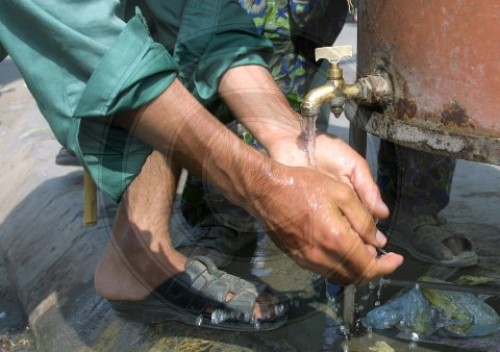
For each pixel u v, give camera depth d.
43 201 2.66
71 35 1.31
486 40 1.25
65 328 1.94
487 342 1.63
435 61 1.32
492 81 1.26
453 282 1.87
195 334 1.71
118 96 1.29
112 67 1.29
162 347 1.70
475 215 2.25
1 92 4.67
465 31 1.27
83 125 1.43
